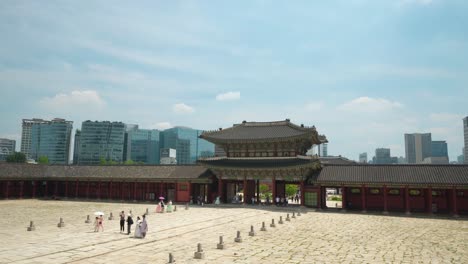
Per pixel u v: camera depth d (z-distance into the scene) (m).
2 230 42.91
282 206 74.50
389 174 68.44
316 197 72.25
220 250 32.72
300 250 33.09
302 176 73.75
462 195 64.44
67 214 60.19
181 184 84.75
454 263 28.83
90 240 36.59
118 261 28.19
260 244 35.69
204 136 85.25
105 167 97.38
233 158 83.00
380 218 58.47
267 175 76.94
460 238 40.22
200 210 67.50
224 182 83.94
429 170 67.12
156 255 30.45
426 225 50.84
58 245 33.88
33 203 81.56
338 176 71.25
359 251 32.97
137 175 89.88
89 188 95.75
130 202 85.69
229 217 57.03
